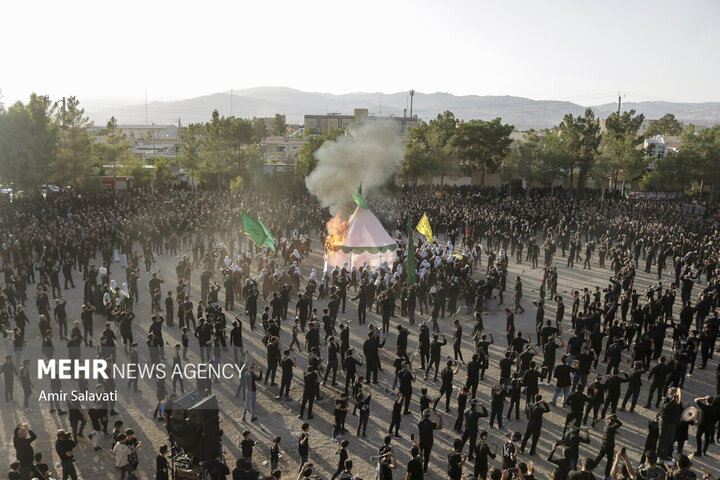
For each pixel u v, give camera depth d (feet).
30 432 39.01
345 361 53.42
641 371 53.57
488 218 139.95
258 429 49.49
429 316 83.76
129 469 39.73
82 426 47.19
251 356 65.62
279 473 35.01
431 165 212.02
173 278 102.53
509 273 111.04
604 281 105.50
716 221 158.51
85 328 65.98
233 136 225.56
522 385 52.37
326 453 45.70
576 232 129.59
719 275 89.92
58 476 41.32
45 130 172.86
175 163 269.23
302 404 51.42
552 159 218.18
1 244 97.60
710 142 219.41
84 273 96.32
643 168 212.02
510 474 34.76
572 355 59.16
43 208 151.23
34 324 75.10
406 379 51.39
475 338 66.64
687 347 61.87
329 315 71.87
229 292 82.48
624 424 51.52
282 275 88.02
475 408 45.01
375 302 86.53
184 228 127.54
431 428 42.63
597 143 225.15
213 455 38.91
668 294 77.15
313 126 476.95
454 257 101.09
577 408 46.34
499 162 239.09
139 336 71.51
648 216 163.22
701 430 46.01
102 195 182.39
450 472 38.32
